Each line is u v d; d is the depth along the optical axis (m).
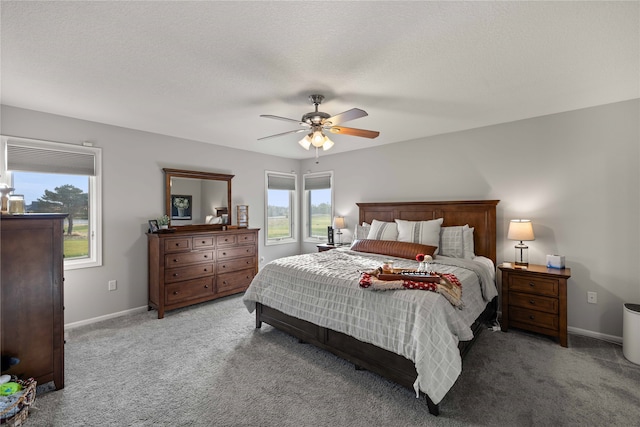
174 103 2.80
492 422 1.74
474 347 2.69
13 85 2.40
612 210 2.84
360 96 2.65
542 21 1.60
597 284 2.91
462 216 3.67
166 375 2.26
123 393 2.03
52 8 1.48
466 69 2.15
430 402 1.80
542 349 2.65
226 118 3.26
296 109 2.97
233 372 2.30
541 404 1.90
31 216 1.97
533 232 3.19
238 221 4.70
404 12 1.53
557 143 3.12
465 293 2.39
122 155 3.57
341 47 1.86
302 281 2.71
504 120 3.37
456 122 3.44
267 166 5.34
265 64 2.07
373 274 2.40
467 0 1.44
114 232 3.50
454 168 3.86
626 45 1.83
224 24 1.63
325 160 5.48
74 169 3.21
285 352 2.63
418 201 4.14
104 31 1.69
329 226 5.33
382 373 2.10
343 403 1.93
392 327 2.02
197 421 1.76
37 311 2.00
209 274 3.94
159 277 3.48
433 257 3.28
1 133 2.80
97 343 2.79
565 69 2.15
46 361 2.02
